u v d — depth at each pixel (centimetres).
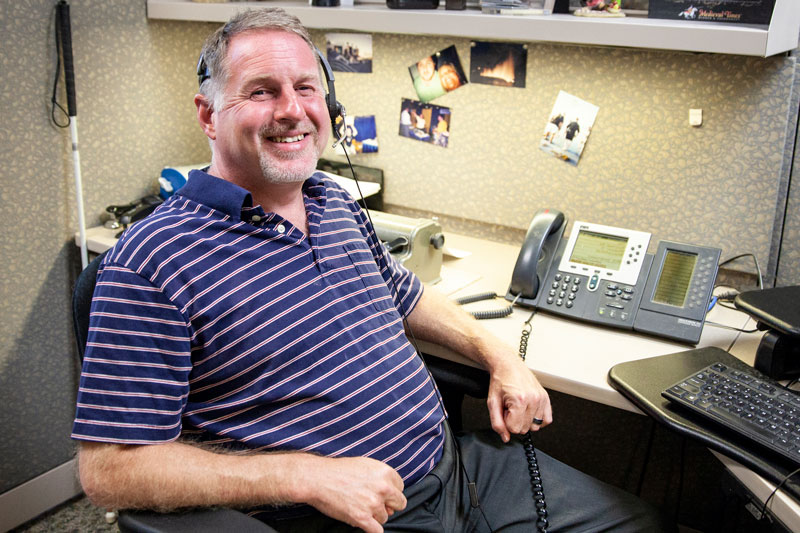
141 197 177
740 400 96
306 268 102
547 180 158
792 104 130
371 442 101
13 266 154
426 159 172
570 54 147
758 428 90
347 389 100
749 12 121
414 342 123
